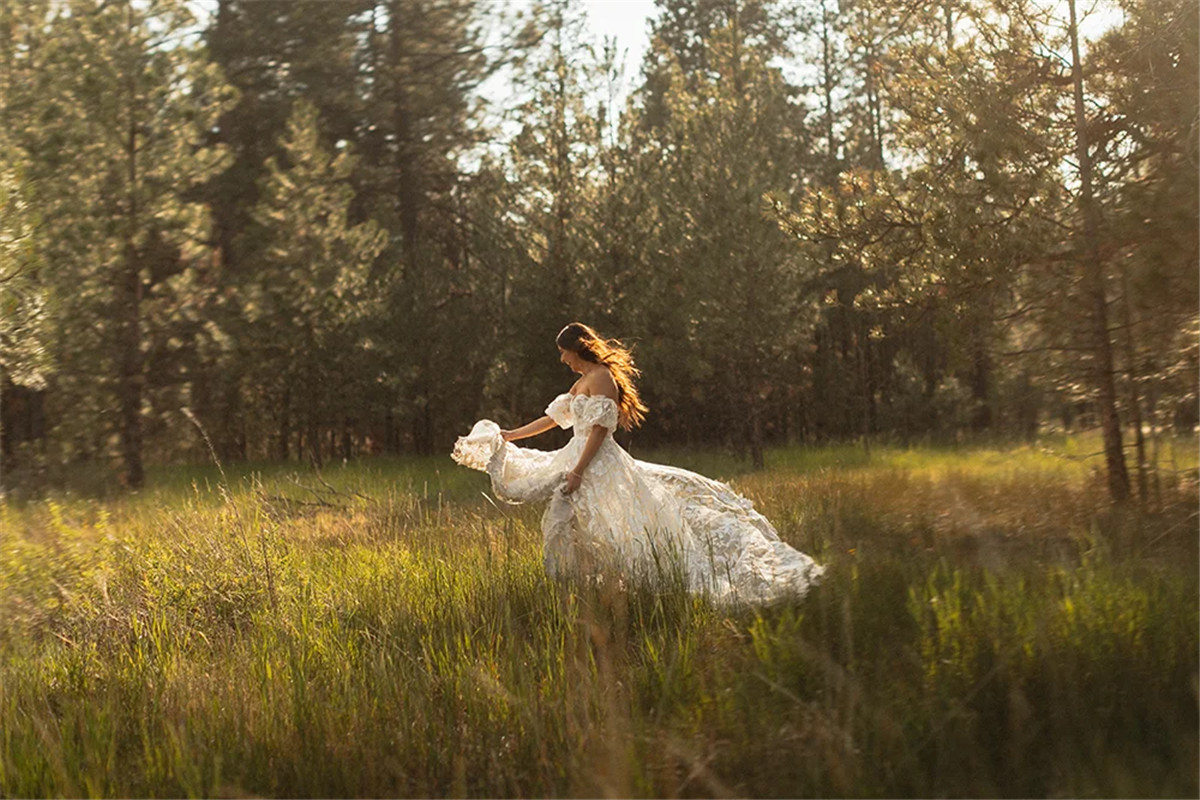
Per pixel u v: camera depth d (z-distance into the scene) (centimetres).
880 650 358
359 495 1073
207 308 1889
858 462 1677
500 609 463
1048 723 303
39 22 1580
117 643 468
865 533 656
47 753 335
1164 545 548
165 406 1847
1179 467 982
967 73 860
